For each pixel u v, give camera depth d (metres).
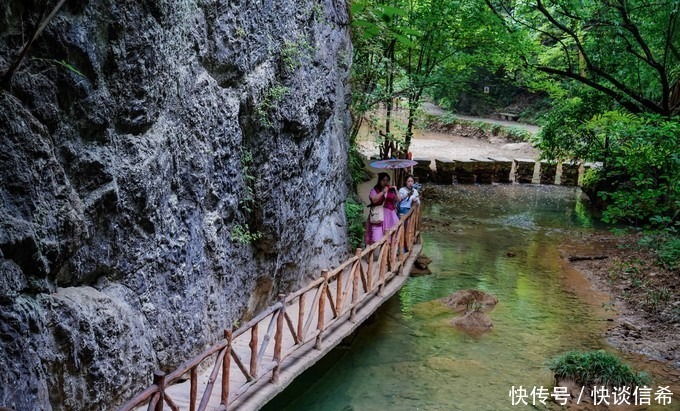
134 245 5.07
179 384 5.78
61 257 4.23
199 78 5.89
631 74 14.94
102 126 4.63
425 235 15.09
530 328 9.52
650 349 8.76
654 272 11.68
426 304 10.42
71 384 4.31
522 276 12.11
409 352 8.59
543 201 19.61
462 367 8.16
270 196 7.25
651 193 10.55
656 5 13.10
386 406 7.17
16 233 3.77
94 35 4.48
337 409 7.08
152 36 4.98
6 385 3.58
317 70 8.38
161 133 5.29
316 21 8.45
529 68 16.44
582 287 11.49
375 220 10.39
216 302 6.40
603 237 15.14
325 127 9.24
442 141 29.53
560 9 15.64
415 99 16.53
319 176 9.06
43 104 4.11
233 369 6.19
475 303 10.41
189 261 5.82
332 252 9.83
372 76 13.84
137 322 5.09
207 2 5.89
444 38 16.22
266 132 7.07
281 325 6.04
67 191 4.25
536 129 28.19
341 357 8.40
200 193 5.93
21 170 3.89
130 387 4.98
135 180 4.93
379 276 9.10
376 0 11.59
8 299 3.72
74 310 4.32
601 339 9.12
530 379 7.87
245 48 6.57
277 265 7.82
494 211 18.03
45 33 4.11
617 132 10.90
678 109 13.38
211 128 6.09
